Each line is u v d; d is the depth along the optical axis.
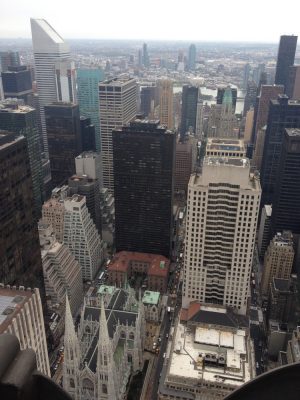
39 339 168.00
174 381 199.75
